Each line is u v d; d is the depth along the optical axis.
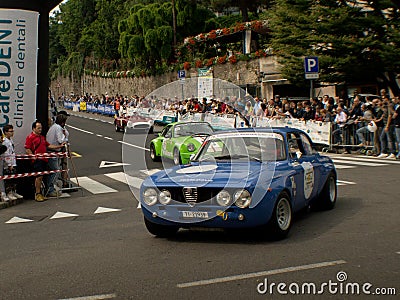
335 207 9.93
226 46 43.69
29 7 13.04
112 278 6.02
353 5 25.02
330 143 20.70
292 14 26.12
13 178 13.01
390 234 7.64
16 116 13.13
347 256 6.55
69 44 86.81
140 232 8.59
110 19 66.50
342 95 27.36
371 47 24.36
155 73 50.22
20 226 9.92
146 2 61.47
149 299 5.25
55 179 13.30
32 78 13.22
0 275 6.38
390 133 18.08
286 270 6.05
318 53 25.62
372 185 12.39
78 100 68.25
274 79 34.03
